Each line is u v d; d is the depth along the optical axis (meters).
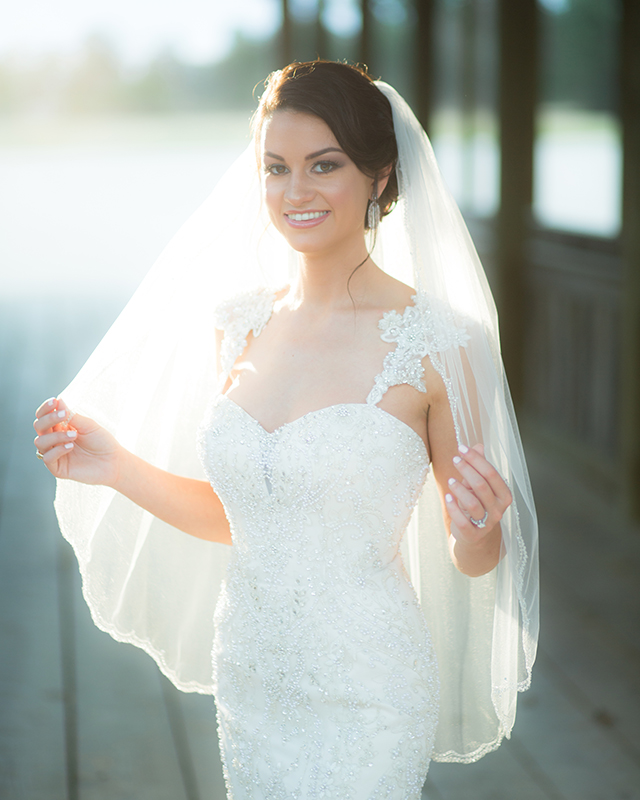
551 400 6.63
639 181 4.90
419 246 1.79
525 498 1.83
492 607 2.02
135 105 36.16
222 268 2.12
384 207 1.87
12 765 2.91
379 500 1.71
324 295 1.84
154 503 1.99
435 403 1.77
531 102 6.70
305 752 1.73
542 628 4.00
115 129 36.56
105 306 12.28
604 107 5.54
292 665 1.73
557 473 6.27
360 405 1.71
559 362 6.44
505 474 1.82
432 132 7.93
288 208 1.75
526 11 6.60
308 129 1.70
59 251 17.61
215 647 1.88
